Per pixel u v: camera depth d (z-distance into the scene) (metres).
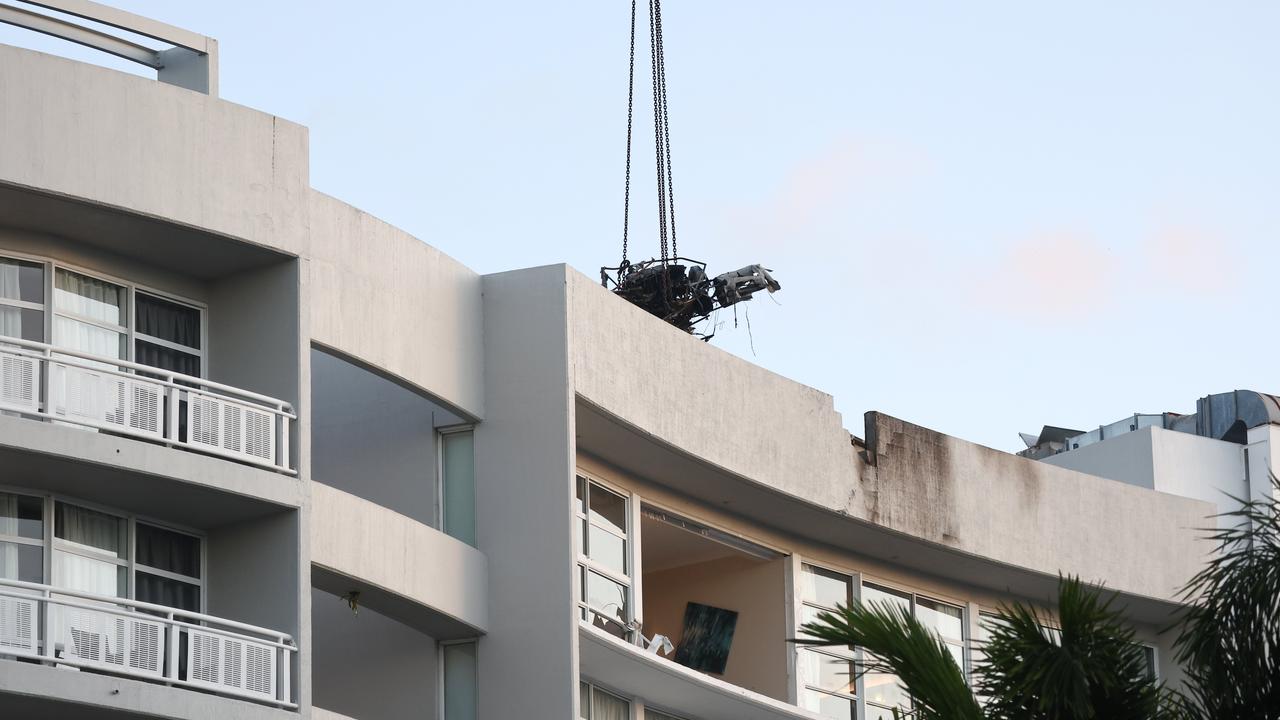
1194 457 69.25
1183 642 25.48
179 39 40.94
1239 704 24.70
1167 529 64.12
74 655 36.34
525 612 44.28
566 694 43.34
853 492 55.00
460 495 45.78
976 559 58.56
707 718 52.72
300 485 38.84
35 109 37.06
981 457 59.44
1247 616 25.08
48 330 37.75
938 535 57.16
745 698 50.81
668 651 50.62
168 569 38.84
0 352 35.50
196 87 41.34
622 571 49.91
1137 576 62.47
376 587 41.41
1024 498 60.22
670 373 49.50
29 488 36.94
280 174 40.44
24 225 37.84
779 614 55.34
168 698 35.41
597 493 49.62
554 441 44.91
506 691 43.94
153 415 37.97
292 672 38.16
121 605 37.50
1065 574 60.47
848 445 55.56
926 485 57.41
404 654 45.22
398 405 46.81
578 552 47.81
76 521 37.56
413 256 44.31
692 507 53.12
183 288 40.38
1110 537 62.28
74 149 37.34
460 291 45.81
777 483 52.59
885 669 24.77
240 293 40.50
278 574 38.59
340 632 46.19
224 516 38.97
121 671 35.28
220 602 39.00
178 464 36.91
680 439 49.28
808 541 56.62
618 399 47.19
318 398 47.88
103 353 38.59
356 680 45.59
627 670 48.31
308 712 37.84
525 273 46.31
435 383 44.25
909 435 57.44
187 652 38.38
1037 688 24.06
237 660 37.03
